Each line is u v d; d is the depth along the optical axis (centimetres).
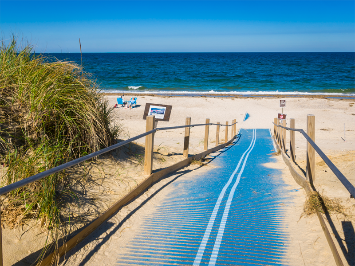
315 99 3191
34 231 282
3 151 365
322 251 278
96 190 402
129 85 4659
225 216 384
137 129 1719
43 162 344
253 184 557
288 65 9619
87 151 471
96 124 481
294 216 371
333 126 1945
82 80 507
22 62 454
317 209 349
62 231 294
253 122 2295
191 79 5634
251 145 1430
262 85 4834
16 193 310
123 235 330
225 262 273
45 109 412
